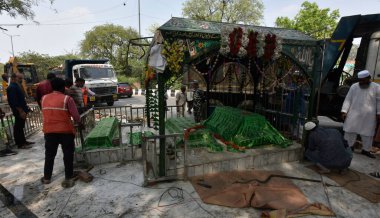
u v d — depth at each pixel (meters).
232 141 4.71
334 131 4.02
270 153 4.34
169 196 3.31
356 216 2.88
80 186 3.61
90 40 30.97
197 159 4.03
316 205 3.00
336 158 3.84
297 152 4.55
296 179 3.80
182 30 3.32
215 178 3.80
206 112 8.02
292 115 5.26
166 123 6.48
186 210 3.00
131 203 3.16
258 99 7.30
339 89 5.83
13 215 2.93
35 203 3.17
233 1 24.06
